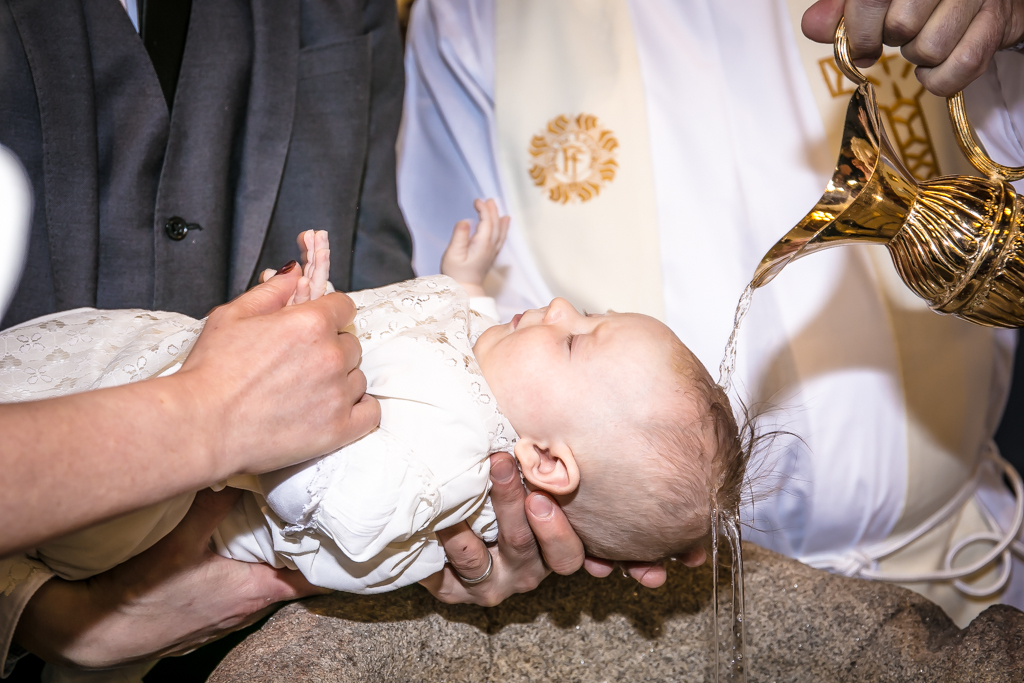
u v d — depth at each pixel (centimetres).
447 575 104
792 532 155
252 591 104
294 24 140
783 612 109
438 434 97
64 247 117
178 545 97
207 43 131
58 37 115
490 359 122
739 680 103
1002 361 159
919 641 103
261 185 138
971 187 91
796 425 148
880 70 149
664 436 112
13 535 58
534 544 102
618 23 161
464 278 147
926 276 94
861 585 110
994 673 92
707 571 117
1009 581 169
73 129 116
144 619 97
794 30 153
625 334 119
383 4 160
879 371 147
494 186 175
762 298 152
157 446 64
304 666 91
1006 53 134
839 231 92
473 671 108
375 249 159
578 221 163
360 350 85
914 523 157
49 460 59
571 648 113
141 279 127
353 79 148
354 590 97
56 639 94
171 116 128
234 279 138
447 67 180
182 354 97
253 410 71
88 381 104
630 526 114
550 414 116
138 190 125
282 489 88
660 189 159
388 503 87
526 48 166
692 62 158
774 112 154
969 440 153
